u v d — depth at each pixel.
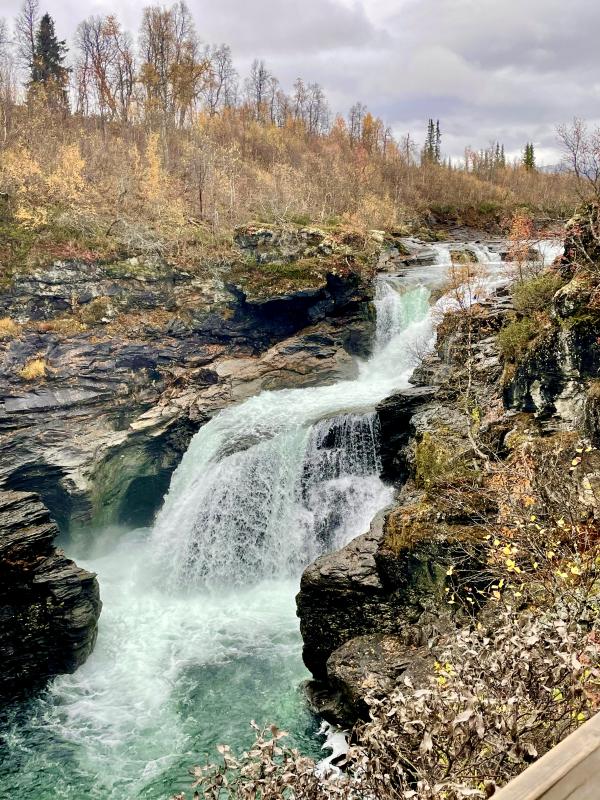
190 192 38.69
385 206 49.72
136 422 26.36
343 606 15.18
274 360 28.53
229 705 14.92
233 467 23.05
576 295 14.58
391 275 32.19
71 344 25.73
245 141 58.12
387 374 28.84
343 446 22.38
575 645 5.44
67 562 17.61
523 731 4.80
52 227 27.72
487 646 5.68
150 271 28.36
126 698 15.55
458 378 20.00
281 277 29.52
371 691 6.52
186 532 22.95
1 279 25.38
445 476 15.39
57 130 41.41
